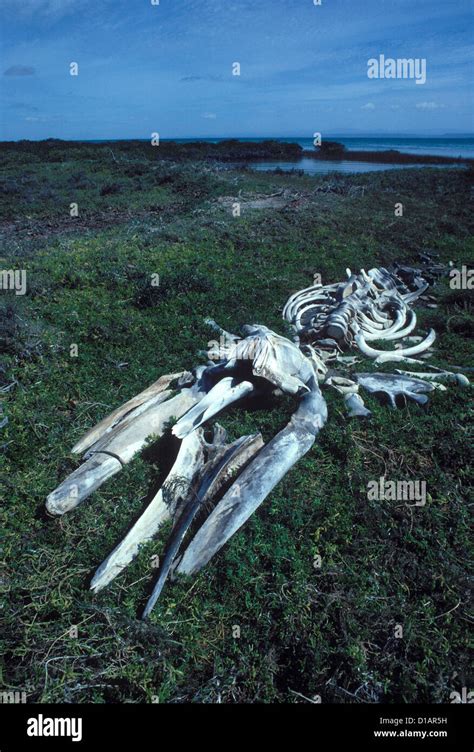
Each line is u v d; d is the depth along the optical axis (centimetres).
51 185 2528
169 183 2556
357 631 392
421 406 666
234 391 564
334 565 446
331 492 528
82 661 374
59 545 468
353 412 620
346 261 1369
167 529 459
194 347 828
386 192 2412
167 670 370
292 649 390
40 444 602
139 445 548
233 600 422
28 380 727
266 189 2294
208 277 1141
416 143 9406
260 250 1415
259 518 493
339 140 11294
